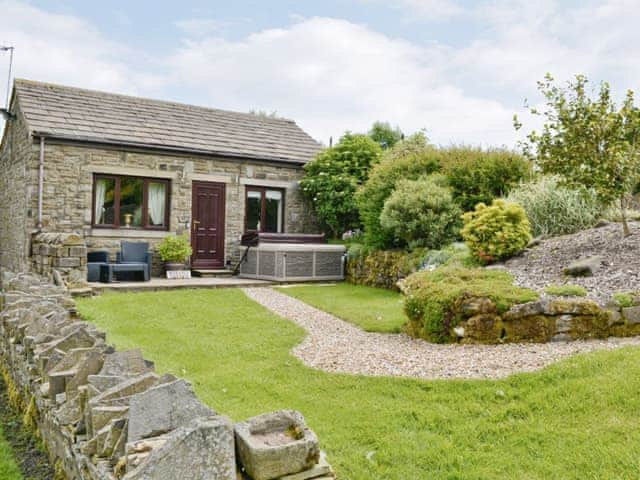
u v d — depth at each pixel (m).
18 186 14.14
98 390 3.15
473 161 12.12
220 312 8.75
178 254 13.20
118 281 12.13
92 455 2.87
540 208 10.11
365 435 3.79
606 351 4.85
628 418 3.66
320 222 16.39
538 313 5.84
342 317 8.41
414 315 6.75
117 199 13.25
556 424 3.73
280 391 4.74
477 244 8.95
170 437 2.18
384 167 13.32
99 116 13.78
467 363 5.11
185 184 14.06
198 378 5.22
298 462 2.40
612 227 8.93
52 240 10.66
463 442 3.63
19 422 5.40
